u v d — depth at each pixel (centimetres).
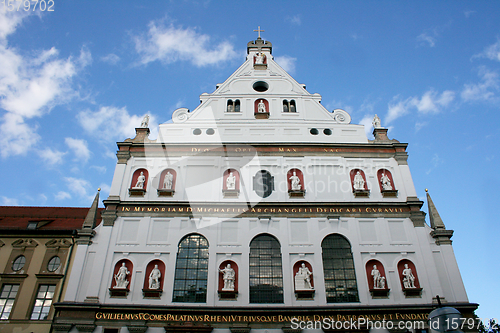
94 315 2320
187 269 2534
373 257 2592
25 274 2719
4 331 2508
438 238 2648
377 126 3262
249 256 2580
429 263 2562
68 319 2295
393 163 3020
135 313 2328
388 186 2892
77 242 2589
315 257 2577
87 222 2681
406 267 2550
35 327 2525
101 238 2612
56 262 2781
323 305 2402
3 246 2838
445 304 2398
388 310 2358
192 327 2283
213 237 2634
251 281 2497
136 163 2973
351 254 2612
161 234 2644
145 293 2417
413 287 2461
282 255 2578
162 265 2545
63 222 3147
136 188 2809
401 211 2769
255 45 3844
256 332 2297
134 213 2717
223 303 2397
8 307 2614
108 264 2523
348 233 2677
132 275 2486
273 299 2441
